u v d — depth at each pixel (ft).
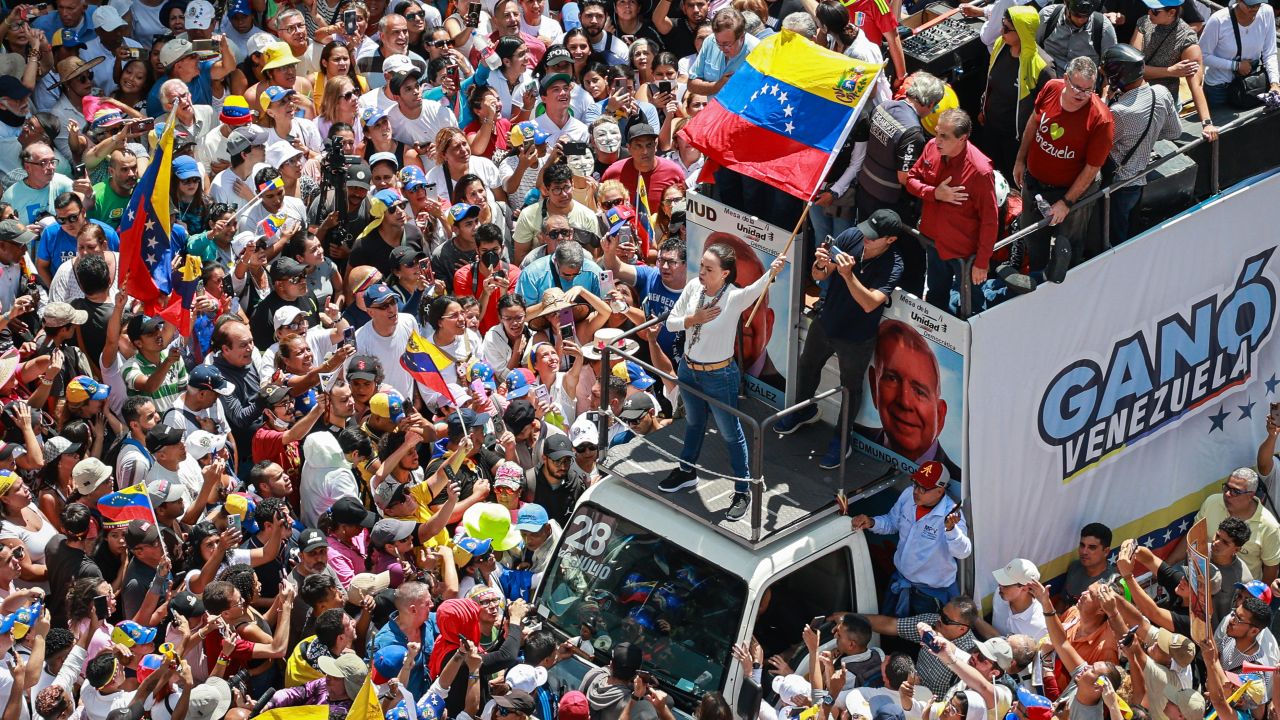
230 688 72.74
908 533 75.87
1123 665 82.23
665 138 122.72
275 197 101.19
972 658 75.25
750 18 120.06
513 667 73.15
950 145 70.54
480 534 83.46
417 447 86.74
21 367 85.30
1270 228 85.40
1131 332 80.43
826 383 78.59
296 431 86.22
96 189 101.50
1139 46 91.66
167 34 117.50
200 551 78.07
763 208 80.18
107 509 75.66
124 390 88.17
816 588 75.82
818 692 72.54
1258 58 92.68
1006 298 74.74
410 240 101.71
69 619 73.00
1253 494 87.45
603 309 100.48
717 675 72.13
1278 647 85.61
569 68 121.80
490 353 98.53
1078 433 79.77
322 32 119.34
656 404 91.97
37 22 114.52
